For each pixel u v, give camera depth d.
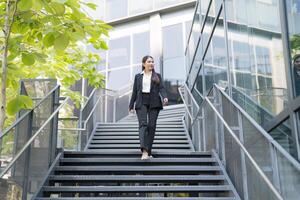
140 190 5.03
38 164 4.95
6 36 4.11
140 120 6.11
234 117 5.18
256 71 5.24
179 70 15.68
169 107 13.37
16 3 3.96
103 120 12.15
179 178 5.34
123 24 17.52
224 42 6.86
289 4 4.21
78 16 3.98
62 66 7.16
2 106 4.09
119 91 13.74
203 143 7.59
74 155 6.29
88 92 10.54
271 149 3.52
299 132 3.83
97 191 5.00
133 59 16.77
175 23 16.39
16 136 4.32
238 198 4.64
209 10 8.32
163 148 8.77
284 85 4.29
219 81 7.24
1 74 4.31
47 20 3.92
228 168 5.43
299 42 3.96
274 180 3.44
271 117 4.65
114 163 5.97
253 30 5.39
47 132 5.44
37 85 5.48
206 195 6.29
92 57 8.28
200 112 8.01
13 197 4.00
